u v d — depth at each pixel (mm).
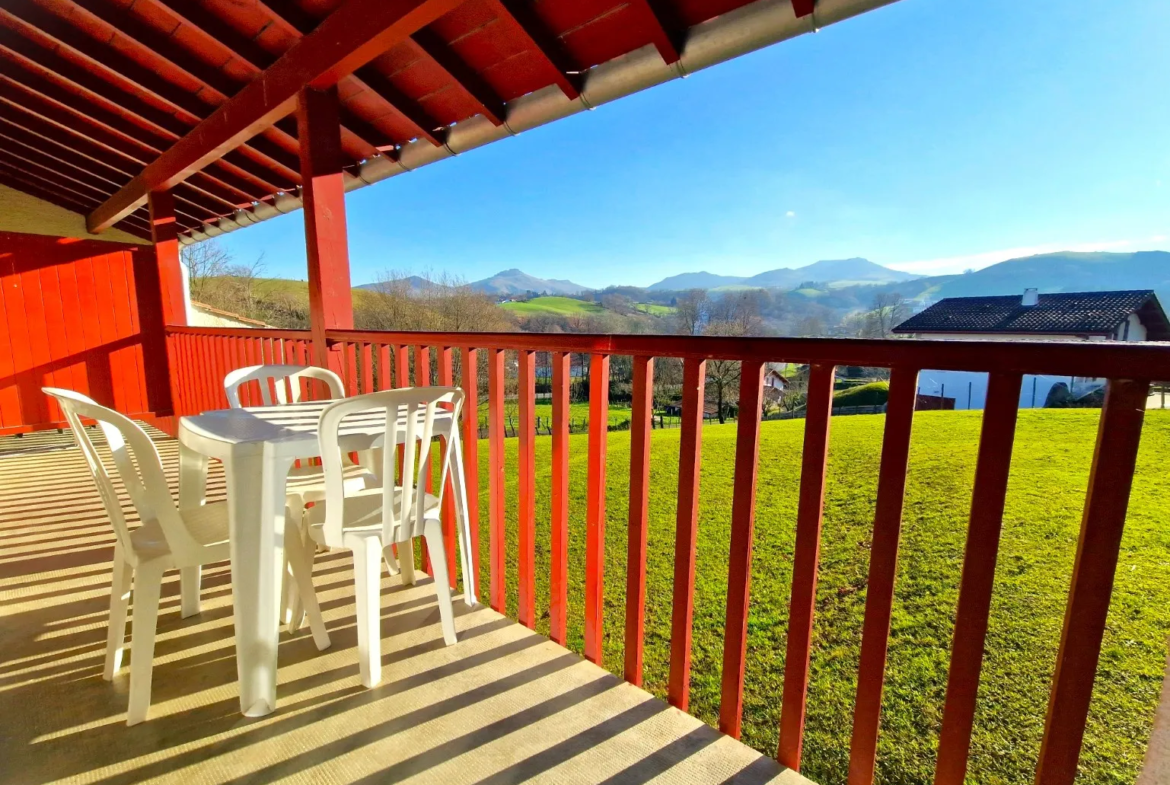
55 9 3037
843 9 1794
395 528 1695
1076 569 947
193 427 1716
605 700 1613
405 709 1568
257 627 1521
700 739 1466
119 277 5590
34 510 3217
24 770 1337
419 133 3330
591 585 1767
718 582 4645
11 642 1879
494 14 2340
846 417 9180
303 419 1901
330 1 2490
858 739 1264
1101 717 2543
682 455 1495
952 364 1031
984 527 1033
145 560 1481
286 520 1807
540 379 9914
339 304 2963
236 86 3352
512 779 1332
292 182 4711
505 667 1764
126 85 3742
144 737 1449
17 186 6430
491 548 2119
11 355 5062
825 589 4301
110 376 5574
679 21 2121
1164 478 4934
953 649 1103
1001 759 2492
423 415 1956
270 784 1312
